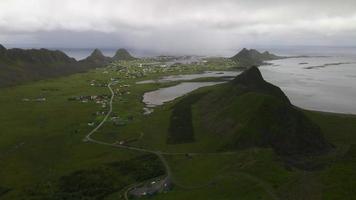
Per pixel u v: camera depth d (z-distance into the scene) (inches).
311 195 6879.9
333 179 7332.7
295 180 7682.1
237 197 7317.9
